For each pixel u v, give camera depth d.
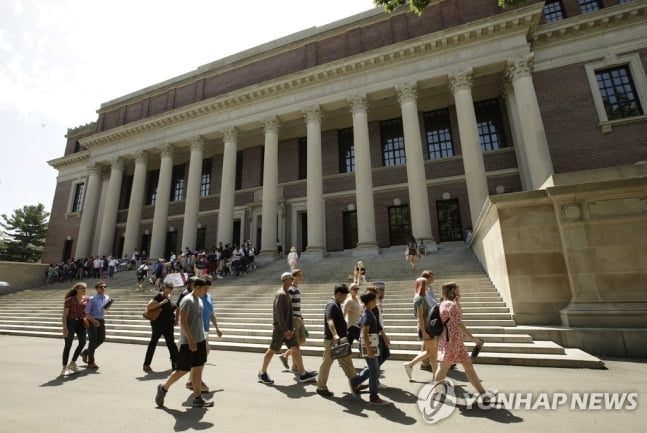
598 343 7.59
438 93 24.25
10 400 5.29
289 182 27.52
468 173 18.72
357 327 5.75
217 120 26.44
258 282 16.58
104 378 6.71
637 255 8.01
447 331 5.07
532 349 7.44
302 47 25.91
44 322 14.73
